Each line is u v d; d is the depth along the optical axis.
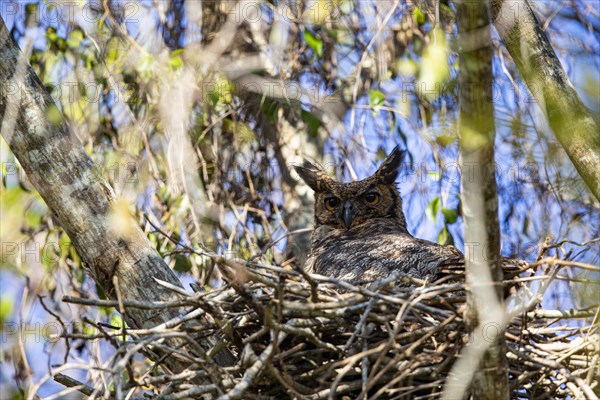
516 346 8.62
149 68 12.50
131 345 8.29
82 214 9.45
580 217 11.82
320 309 8.18
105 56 12.98
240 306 8.83
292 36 13.81
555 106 9.77
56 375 8.58
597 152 9.45
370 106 12.59
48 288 12.88
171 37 13.64
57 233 13.09
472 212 7.48
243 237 13.48
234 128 13.64
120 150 12.95
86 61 13.27
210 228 13.12
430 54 12.05
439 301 8.52
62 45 13.27
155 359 8.99
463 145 7.39
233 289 8.83
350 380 8.67
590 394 7.84
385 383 8.58
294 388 8.39
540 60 10.04
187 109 12.96
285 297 8.77
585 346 8.41
